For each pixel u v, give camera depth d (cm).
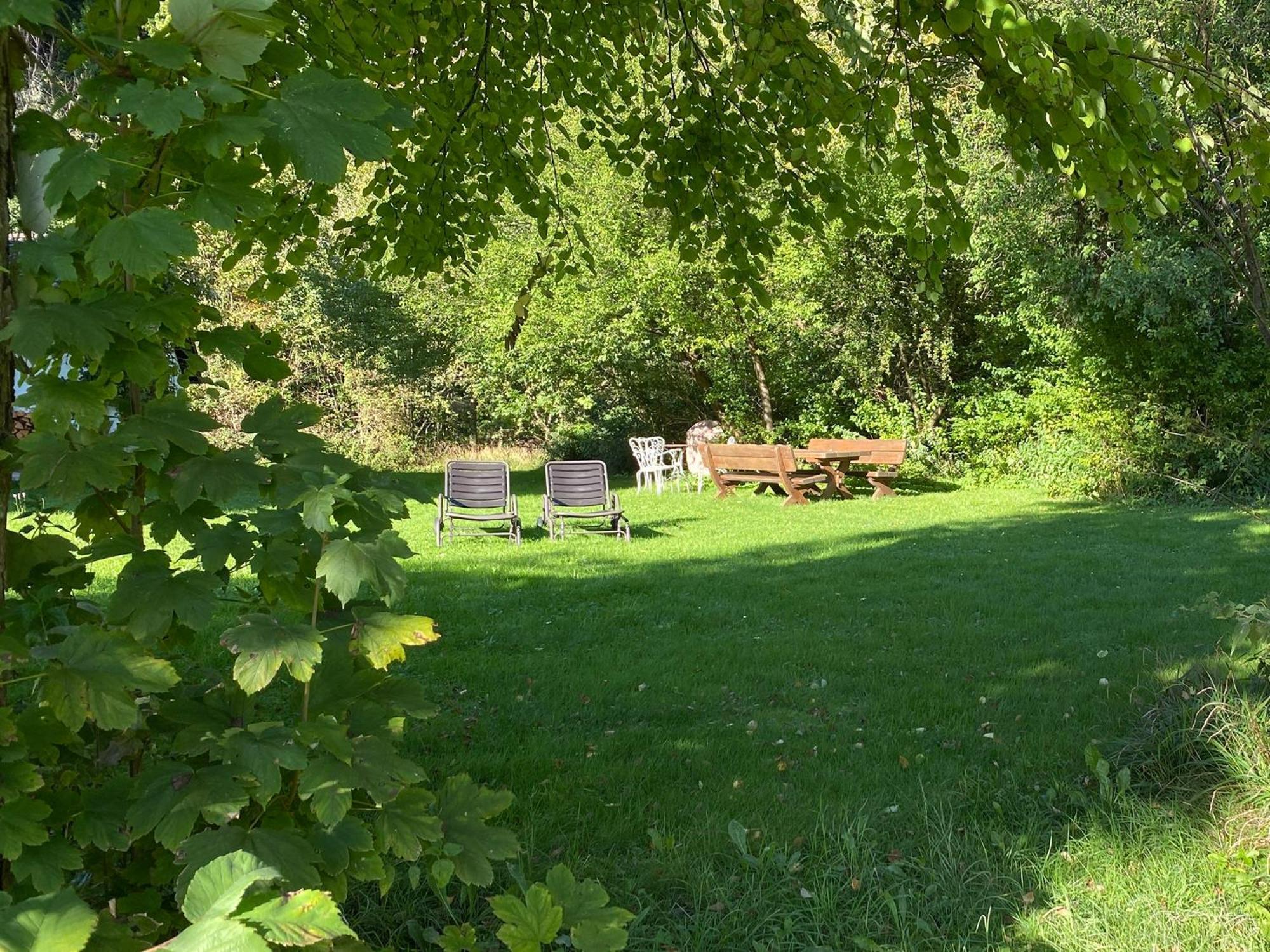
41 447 131
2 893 102
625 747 461
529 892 161
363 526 158
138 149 134
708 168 448
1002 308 1881
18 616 152
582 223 1981
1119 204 307
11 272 128
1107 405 1638
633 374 2327
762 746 465
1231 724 381
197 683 202
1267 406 1463
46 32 130
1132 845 344
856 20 347
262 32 125
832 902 303
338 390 2398
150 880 156
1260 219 1081
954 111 1416
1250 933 289
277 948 94
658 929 294
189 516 154
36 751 131
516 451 2688
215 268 1509
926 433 1962
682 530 1362
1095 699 516
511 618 776
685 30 432
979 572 943
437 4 452
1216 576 895
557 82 481
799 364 2122
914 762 436
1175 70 303
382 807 159
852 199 421
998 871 331
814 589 873
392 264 487
